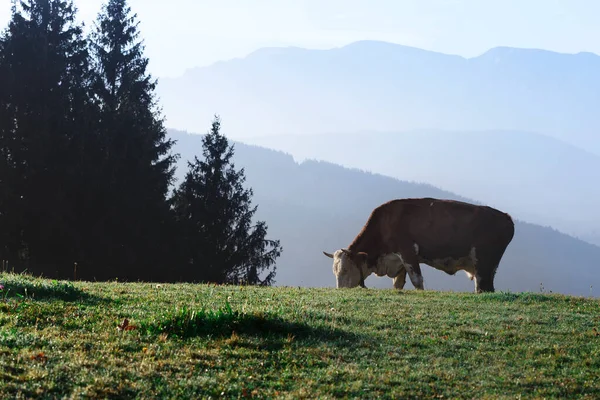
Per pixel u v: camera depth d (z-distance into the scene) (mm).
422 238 23219
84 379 8227
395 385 9164
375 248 23797
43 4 49062
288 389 8758
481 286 23016
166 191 49969
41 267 40719
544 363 10641
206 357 9680
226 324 11133
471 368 10219
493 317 14039
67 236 40719
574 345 11742
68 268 40625
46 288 13273
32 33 46594
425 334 12125
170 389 8289
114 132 46781
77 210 42562
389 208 23781
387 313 13922
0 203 41344
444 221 23125
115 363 8984
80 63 51875
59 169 41969
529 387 9484
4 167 41906
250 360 9719
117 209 43125
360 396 8664
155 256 44156
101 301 13188
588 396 9258
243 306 12680
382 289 19328
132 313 11945
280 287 19250
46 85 45156
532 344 11727
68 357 9008
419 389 9070
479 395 8984
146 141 48500
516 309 15469
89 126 45500
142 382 8398
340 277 23547
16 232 41094
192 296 14797
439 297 17297
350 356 10375
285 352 10211
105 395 7875
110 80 56906
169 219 46375
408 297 16953
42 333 10102
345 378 9273
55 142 43000
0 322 10594
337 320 12766
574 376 10016
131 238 43531
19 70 44844
